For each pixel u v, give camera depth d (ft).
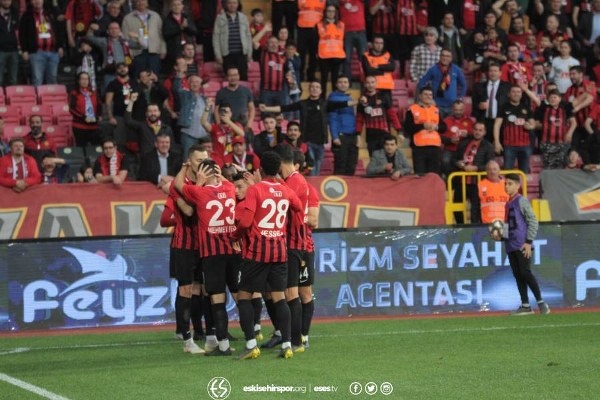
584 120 225.15
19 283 158.92
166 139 181.37
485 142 203.41
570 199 204.33
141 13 225.76
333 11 229.66
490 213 191.62
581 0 264.11
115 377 108.78
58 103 223.30
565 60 241.35
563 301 176.96
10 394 99.86
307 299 127.95
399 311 170.81
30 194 175.42
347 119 207.10
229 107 191.42
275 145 193.98
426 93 205.57
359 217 186.09
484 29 246.47
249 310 118.52
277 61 221.25
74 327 160.35
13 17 223.30
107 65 220.84
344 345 130.82
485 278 174.09
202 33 241.96
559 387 99.60
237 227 115.55
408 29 245.86
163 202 179.11
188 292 126.00
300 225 122.01
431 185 189.57
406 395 96.12
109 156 187.93
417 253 171.63
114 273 161.79
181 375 108.68
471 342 132.98
